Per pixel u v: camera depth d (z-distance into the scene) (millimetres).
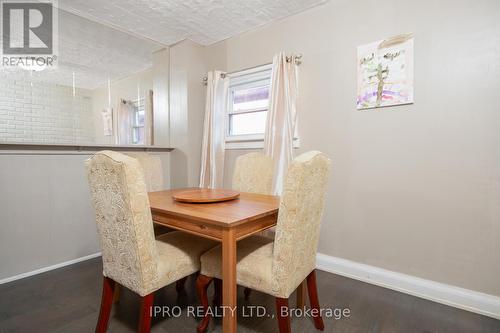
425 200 1823
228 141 2965
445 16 1719
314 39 2305
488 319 1562
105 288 1349
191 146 3072
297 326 1487
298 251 1213
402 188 1910
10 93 2244
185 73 3008
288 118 2359
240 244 1540
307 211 1212
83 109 2660
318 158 1227
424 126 1812
